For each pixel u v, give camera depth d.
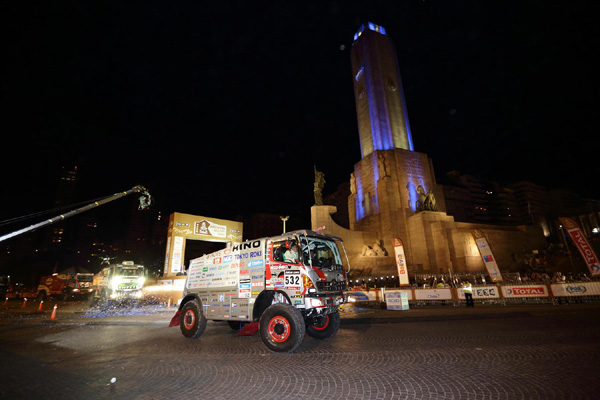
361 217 61.91
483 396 4.67
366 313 16.08
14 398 5.01
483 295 18.58
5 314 18.56
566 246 50.44
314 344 8.82
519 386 5.00
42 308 22.78
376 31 69.75
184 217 25.55
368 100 66.12
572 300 16.19
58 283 30.59
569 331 9.12
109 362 7.21
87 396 5.08
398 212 53.66
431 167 62.44
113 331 11.89
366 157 61.72
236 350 8.30
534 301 17.19
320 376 5.90
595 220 53.62
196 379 5.89
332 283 8.76
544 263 45.47
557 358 6.41
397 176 56.97
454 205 96.12
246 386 5.48
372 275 45.50
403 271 24.69
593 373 5.43
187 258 118.94
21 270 66.38
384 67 67.00
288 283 8.43
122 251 161.75
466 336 9.17
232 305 9.44
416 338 9.19
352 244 51.84
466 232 46.97
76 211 13.66
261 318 8.23
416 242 50.56
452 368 6.05
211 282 10.20
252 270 9.23
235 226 28.50
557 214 86.81
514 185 110.44
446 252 46.72
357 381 5.54
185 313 10.44
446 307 18.11
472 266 45.50
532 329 9.75
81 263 91.38
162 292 23.09
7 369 6.68
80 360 7.43
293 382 5.62
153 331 11.78
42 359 7.57
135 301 21.98
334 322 9.41
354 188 65.62
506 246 49.44
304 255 8.51
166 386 5.53
